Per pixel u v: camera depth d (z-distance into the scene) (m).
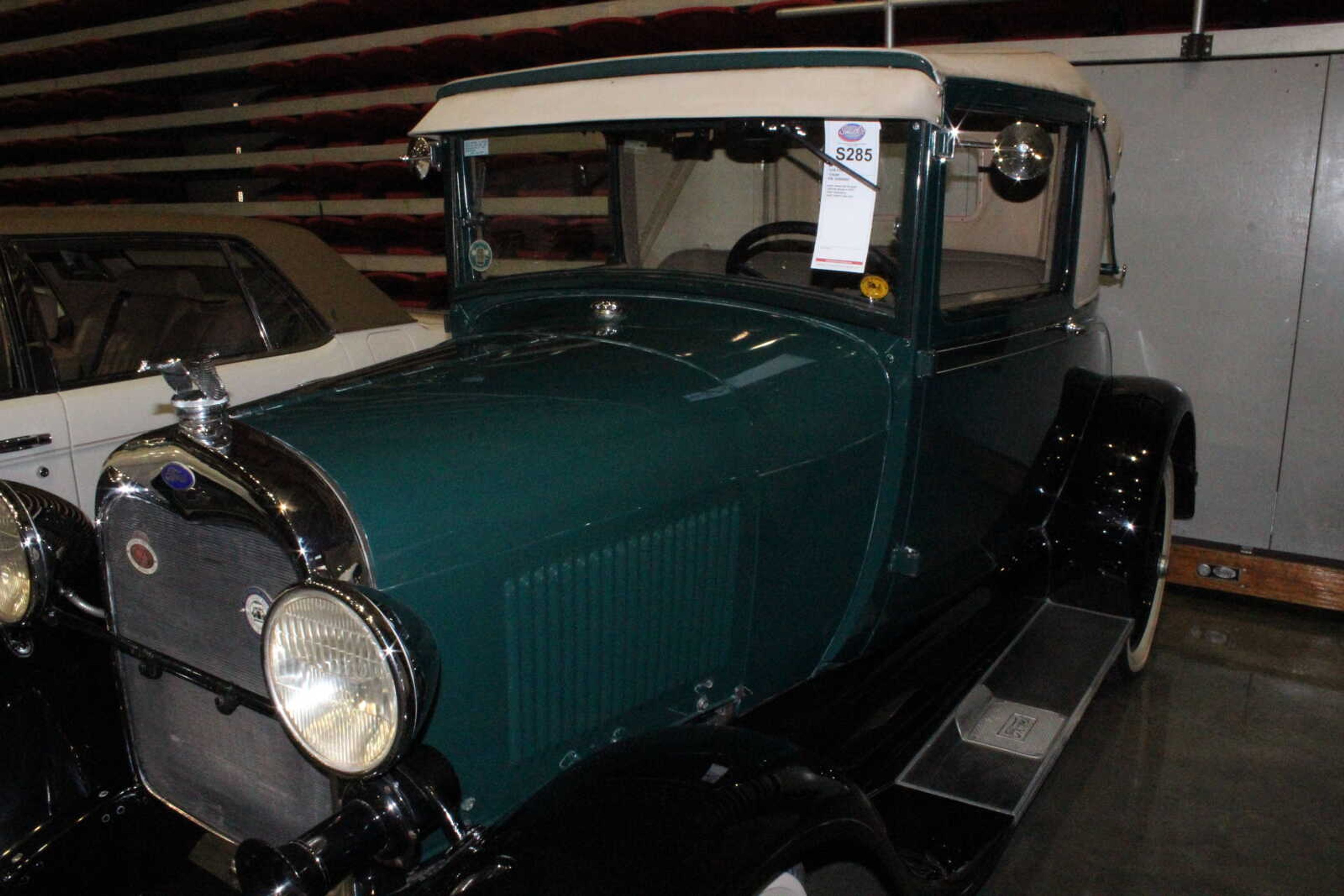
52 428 3.11
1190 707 3.19
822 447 2.02
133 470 1.68
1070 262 2.68
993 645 2.81
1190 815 2.66
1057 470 2.97
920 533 2.30
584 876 1.42
